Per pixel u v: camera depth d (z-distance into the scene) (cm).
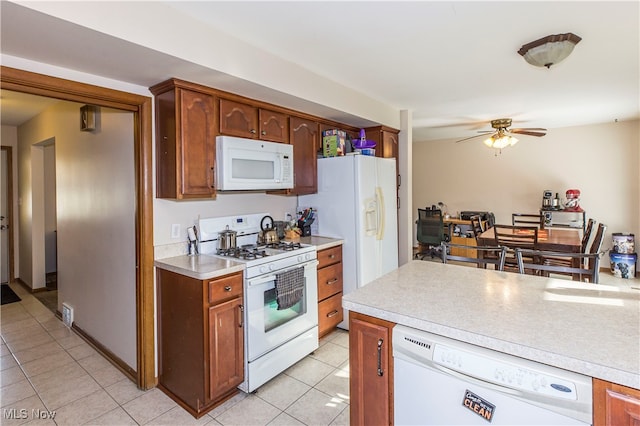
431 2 173
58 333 323
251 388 223
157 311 236
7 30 147
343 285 323
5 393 230
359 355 141
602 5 177
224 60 203
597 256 184
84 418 205
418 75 284
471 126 522
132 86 221
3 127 464
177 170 215
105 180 266
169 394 227
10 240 484
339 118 338
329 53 236
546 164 568
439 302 141
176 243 247
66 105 319
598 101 375
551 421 97
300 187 312
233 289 216
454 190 666
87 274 300
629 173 503
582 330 113
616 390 90
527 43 221
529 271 367
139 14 163
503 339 107
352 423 144
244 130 256
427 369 119
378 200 336
